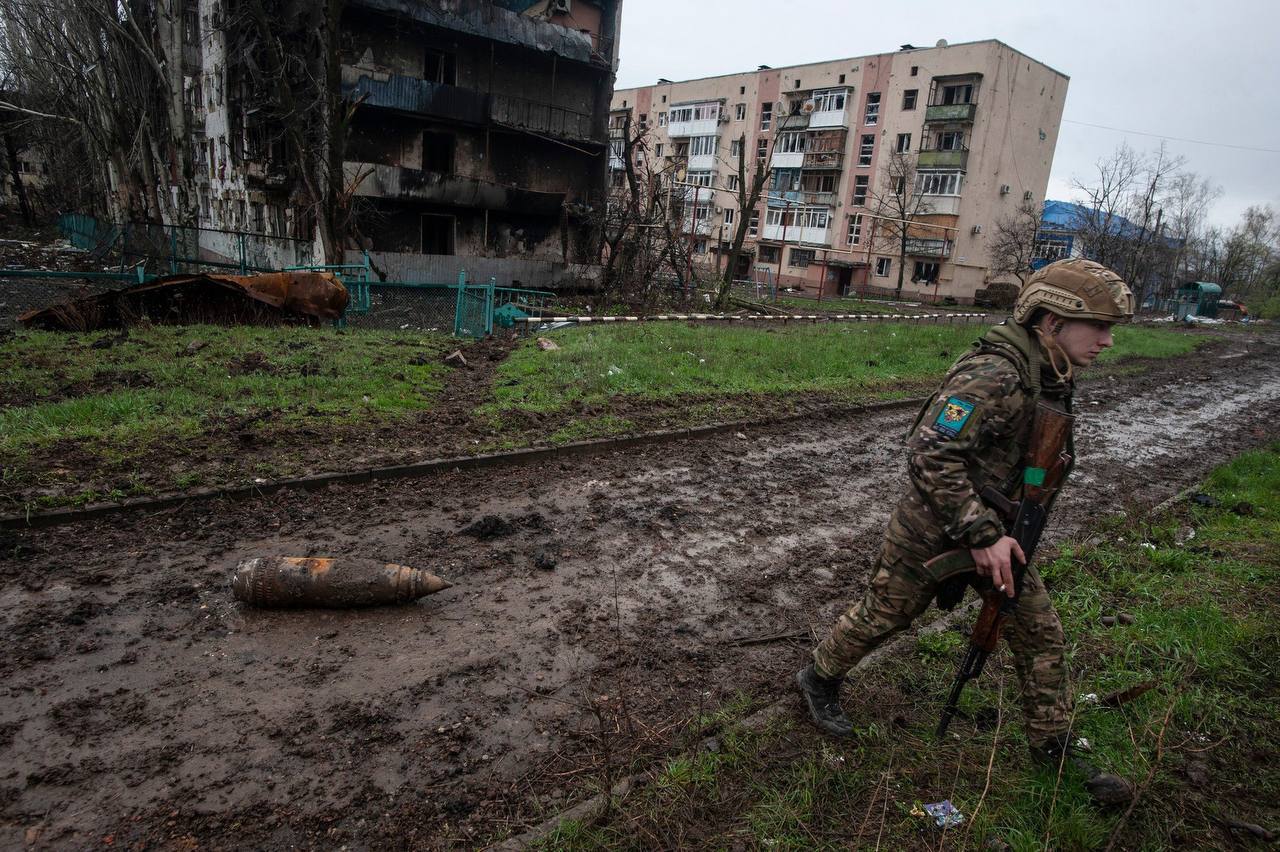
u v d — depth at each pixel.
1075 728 2.88
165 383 7.58
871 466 7.12
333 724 2.80
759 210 55.72
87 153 39.19
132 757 2.55
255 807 2.37
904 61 46.44
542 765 2.65
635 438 7.04
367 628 3.52
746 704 3.04
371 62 23.89
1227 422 10.84
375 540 4.50
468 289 15.04
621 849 2.24
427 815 2.39
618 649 3.48
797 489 6.23
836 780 2.56
